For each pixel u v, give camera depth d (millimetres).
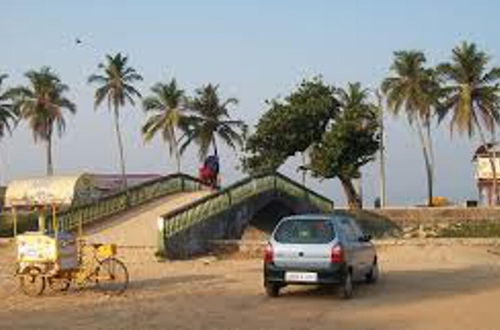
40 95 81188
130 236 33188
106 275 19078
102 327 13609
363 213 58312
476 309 15430
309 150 66562
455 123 69500
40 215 22406
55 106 81312
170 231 30703
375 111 66125
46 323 14258
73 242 18734
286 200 43312
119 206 38375
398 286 19719
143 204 40125
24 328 13727
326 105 65625
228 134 84000
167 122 81375
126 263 27656
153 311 15508
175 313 15188
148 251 30688
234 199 36969
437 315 14688
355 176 63844
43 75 81438
